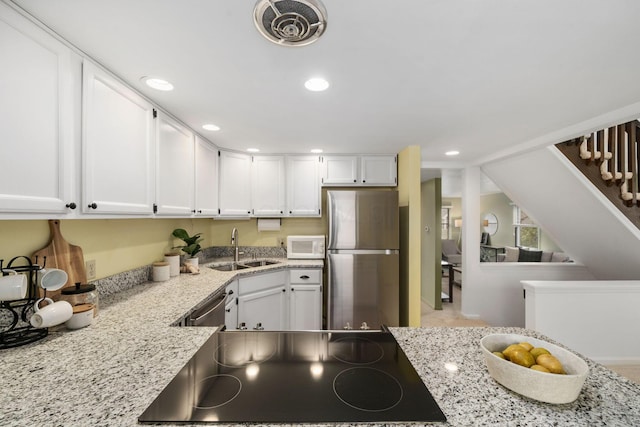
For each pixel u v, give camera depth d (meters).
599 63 1.30
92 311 1.23
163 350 1.00
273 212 3.12
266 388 0.80
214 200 2.67
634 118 1.82
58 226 1.36
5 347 0.99
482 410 0.69
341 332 1.20
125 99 1.42
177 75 1.40
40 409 0.68
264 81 1.48
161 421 0.65
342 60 1.28
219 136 2.46
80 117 1.15
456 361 0.95
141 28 1.04
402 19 1.01
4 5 0.85
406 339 1.13
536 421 0.65
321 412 0.70
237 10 0.96
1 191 0.85
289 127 2.23
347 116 1.99
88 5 0.92
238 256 3.33
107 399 0.73
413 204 2.73
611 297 2.58
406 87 1.55
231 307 2.25
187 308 1.45
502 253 6.82
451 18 1.01
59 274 1.17
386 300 2.72
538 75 1.41
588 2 0.93
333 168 3.15
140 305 1.50
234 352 1.01
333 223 2.74
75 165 1.12
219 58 1.26
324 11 0.90
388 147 2.87
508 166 3.21
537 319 2.58
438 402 0.73
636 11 0.96
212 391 0.78
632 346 2.57
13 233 1.18
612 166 2.62
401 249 3.01
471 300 3.70
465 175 3.60
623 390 0.76
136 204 1.50
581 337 2.58
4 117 0.86
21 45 0.91
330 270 2.73
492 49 1.20
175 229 2.49
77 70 1.14
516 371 0.73
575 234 3.32
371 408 0.71
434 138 2.52
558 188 2.93
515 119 2.03
